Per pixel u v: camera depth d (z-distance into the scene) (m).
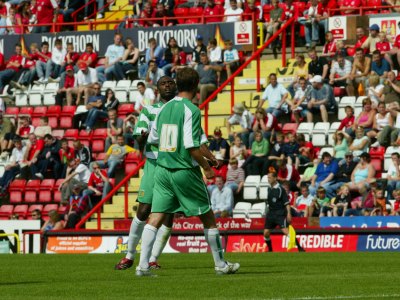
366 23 79.50
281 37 83.25
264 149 72.00
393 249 55.97
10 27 94.44
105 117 83.50
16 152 82.50
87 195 75.31
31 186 80.62
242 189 71.31
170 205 33.19
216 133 73.62
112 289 28.98
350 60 76.88
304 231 58.62
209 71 81.06
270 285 29.25
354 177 66.69
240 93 81.06
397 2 81.88
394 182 65.81
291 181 69.50
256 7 87.00
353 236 57.31
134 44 88.12
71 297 26.72
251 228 62.97
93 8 99.94
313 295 26.16
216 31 84.94
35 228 65.62
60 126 85.88
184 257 49.25
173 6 91.38
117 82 85.88
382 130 69.81
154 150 36.34
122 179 78.00
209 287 28.92
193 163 32.56
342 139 70.06
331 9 81.31
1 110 86.06
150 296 26.67
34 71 90.62
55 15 95.88
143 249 33.53
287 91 76.62
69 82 87.38
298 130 74.50
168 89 34.69
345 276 32.75
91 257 50.94
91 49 88.50
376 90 73.31
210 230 33.53
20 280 33.91
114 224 67.75
